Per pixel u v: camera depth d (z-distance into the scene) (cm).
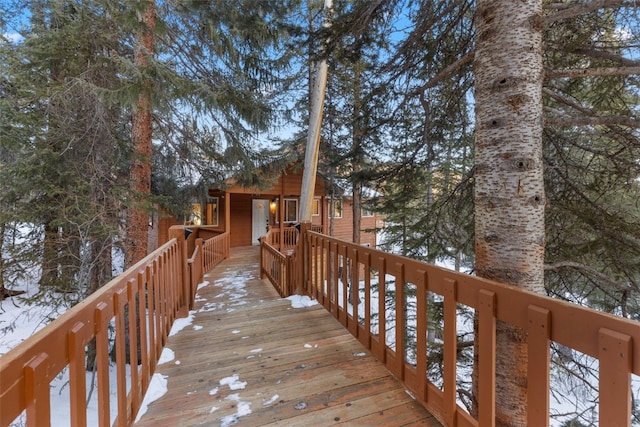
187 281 343
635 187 293
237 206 1332
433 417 173
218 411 177
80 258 527
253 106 546
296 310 353
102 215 496
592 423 329
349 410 178
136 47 458
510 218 181
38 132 454
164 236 1092
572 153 341
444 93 382
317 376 214
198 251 594
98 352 125
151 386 198
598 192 312
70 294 541
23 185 460
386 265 222
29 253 505
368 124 440
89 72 454
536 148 180
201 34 543
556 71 194
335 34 361
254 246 1329
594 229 301
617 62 235
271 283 629
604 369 95
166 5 514
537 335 118
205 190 796
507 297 132
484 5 193
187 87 448
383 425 166
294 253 467
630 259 294
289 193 1210
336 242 315
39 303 518
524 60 179
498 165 186
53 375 93
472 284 150
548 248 323
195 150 725
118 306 149
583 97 313
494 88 187
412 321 804
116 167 543
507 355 181
